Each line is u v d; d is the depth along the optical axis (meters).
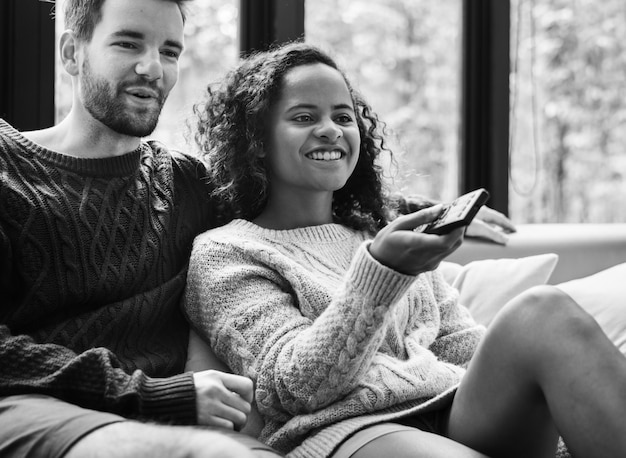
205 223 1.62
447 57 2.85
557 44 2.87
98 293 1.42
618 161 2.95
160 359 1.45
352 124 1.61
